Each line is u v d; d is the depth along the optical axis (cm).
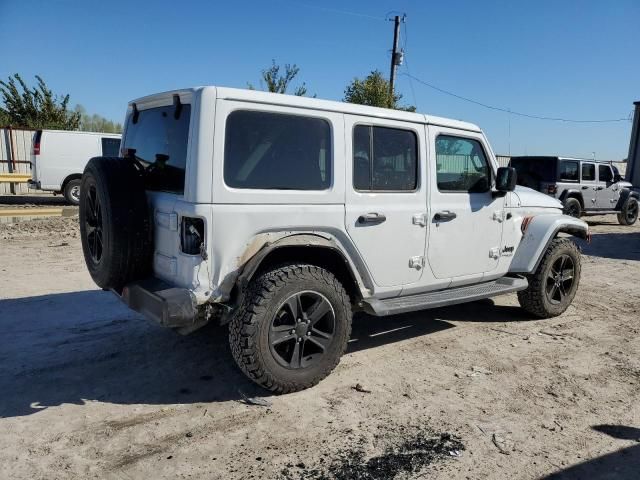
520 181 1527
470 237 507
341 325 402
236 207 356
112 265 383
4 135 2066
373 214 424
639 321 603
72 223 1223
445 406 380
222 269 355
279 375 378
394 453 318
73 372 424
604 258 1034
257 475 293
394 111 442
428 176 465
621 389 415
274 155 374
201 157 345
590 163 1551
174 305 341
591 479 297
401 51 2720
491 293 506
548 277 586
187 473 294
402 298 463
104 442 323
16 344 480
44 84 3144
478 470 302
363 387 407
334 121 401
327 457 312
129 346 480
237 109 357
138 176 401
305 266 384
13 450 312
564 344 518
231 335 371
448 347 503
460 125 492
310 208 388
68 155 1603
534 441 336
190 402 378
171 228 367
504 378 432
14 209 1412
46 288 673
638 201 1723
